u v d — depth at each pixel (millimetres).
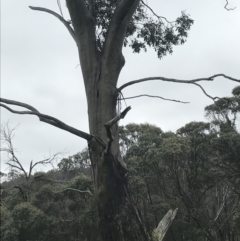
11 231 21688
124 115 3852
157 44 7793
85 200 24234
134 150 22828
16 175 29250
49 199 25641
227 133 20812
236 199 25266
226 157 20922
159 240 4598
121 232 4129
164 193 22688
